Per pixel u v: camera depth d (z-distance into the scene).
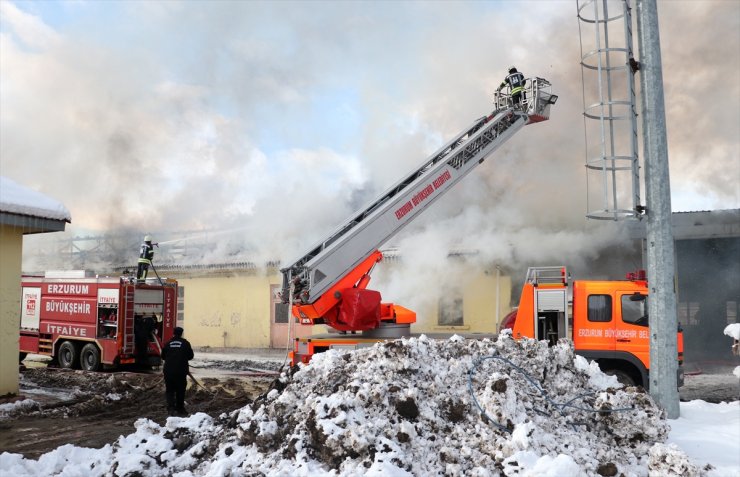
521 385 6.83
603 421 6.50
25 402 10.60
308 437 5.98
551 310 10.54
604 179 8.33
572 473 5.16
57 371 15.94
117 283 15.93
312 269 10.18
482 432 5.96
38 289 17.84
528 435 5.64
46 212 10.88
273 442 6.19
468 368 6.86
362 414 6.05
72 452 6.78
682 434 6.85
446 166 11.68
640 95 8.41
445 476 5.54
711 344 20.22
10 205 10.30
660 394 7.87
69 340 17.08
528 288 10.71
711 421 7.59
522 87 12.52
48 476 6.29
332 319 10.60
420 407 6.21
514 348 7.50
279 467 5.73
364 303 10.37
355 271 10.64
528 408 6.40
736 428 7.07
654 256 8.09
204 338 25.36
